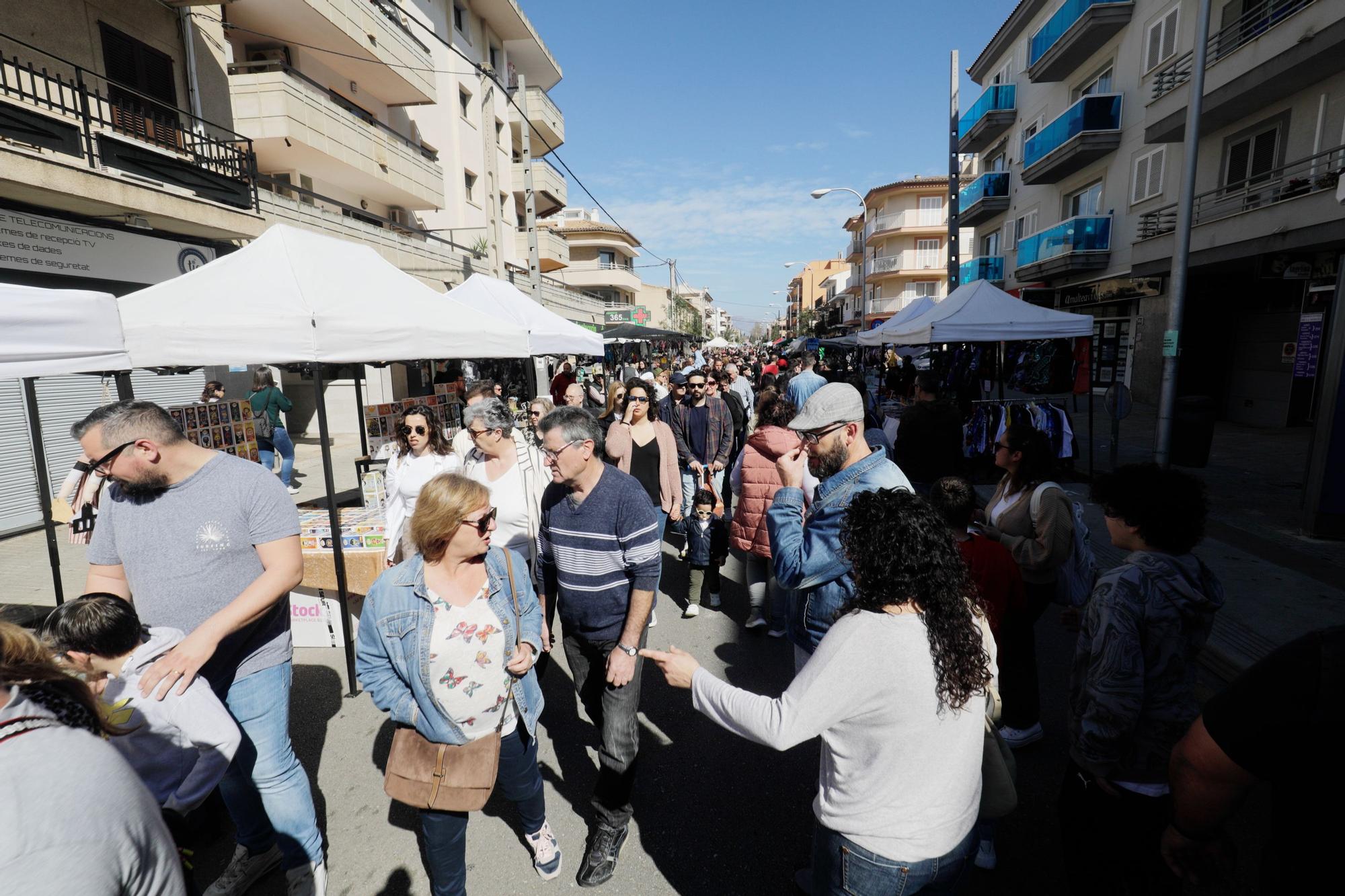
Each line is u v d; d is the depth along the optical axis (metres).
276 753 2.36
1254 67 11.66
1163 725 1.86
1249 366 14.50
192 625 2.24
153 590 2.23
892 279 44.66
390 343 4.05
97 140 7.93
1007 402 9.07
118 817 1.01
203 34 10.88
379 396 16.27
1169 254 14.43
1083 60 18.91
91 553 2.33
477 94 23.08
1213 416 9.25
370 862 2.65
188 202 8.86
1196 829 1.24
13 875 0.88
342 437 15.77
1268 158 12.58
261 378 9.48
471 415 3.40
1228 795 1.16
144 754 1.95
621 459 4.86
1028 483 3.21
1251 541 6.20
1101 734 1.85
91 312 2.88
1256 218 11.81
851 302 57.19
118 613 1.95
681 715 3.78
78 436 2.07
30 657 1.14
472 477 3.58
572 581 2.68
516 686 2.29
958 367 13.68
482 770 2.05
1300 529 6.54
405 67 15.77
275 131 11.68
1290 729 1.04
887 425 7.00
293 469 9.88
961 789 1.48
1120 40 17.30
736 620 5.08
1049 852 2.65
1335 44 10.01
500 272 20.55
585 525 2.63
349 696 3.94
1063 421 8.87
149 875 1.05
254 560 2.32
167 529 2.22
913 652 1.44
